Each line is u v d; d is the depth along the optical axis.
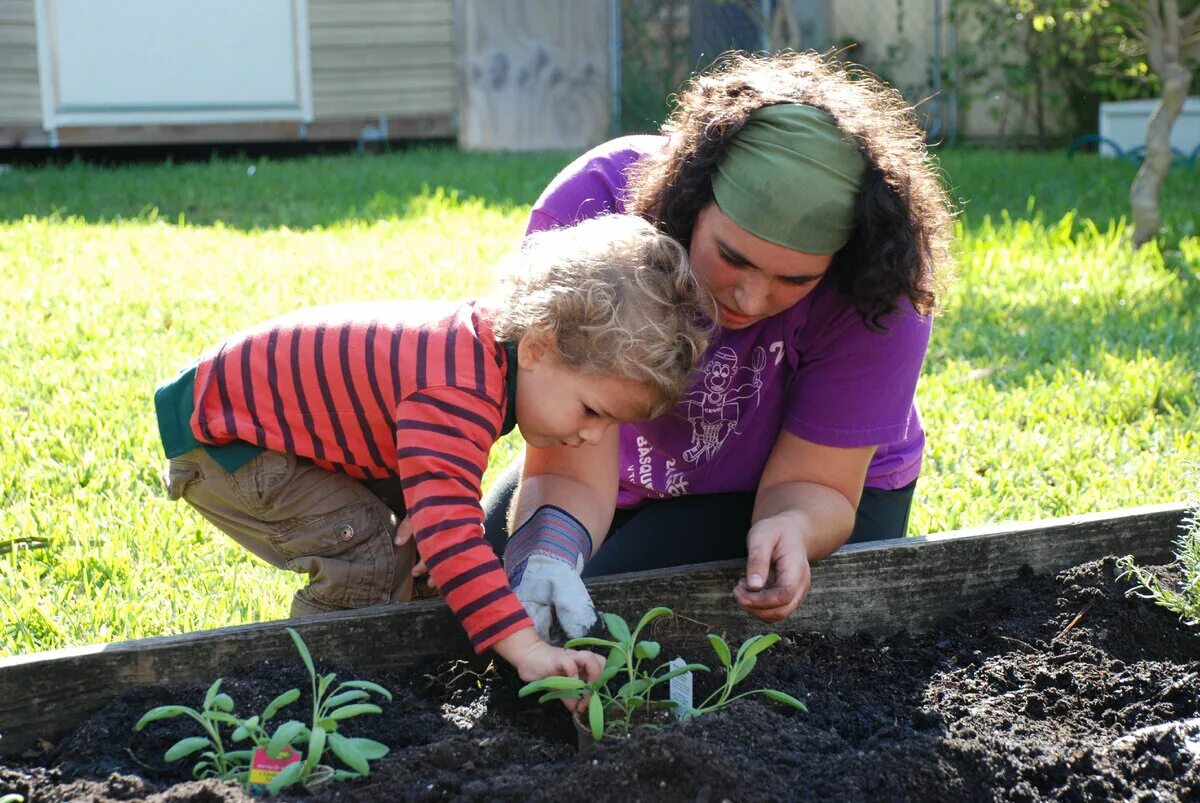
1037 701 2.19
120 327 5.07
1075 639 2.39
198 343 4.87
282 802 1.74
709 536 2.75
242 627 2.13
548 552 2.35
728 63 2.45
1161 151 6.79
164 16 10.91
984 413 4.30
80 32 10.70
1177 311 5.55
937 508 3.51
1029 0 8.77
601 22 12.24
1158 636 2.40
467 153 11.59
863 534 2.79
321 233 7.20
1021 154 11.93
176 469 2.55
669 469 2.80
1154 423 4.17
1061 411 4.29
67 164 11.14
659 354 2.12
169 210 8.03
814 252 2.13
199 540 3.26
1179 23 7.00
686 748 1.79
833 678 2.32
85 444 3.80
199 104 11.19
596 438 2.25
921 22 13.15
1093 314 5.51
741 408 2.62
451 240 6.97
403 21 11.75
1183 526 2.71
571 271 2.12
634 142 2.67
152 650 2.06
